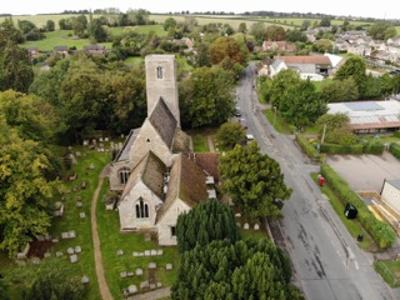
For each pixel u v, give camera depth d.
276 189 56.00
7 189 50.78
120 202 56.66
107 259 52.38
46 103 87.50
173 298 37.69
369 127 103.19
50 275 37.88
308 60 180.50
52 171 68.56
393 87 137.75
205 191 61.72
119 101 92.88
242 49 191.88
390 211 65.56
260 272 35.69
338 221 62.16
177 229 48.00
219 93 103.25
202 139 99.38
